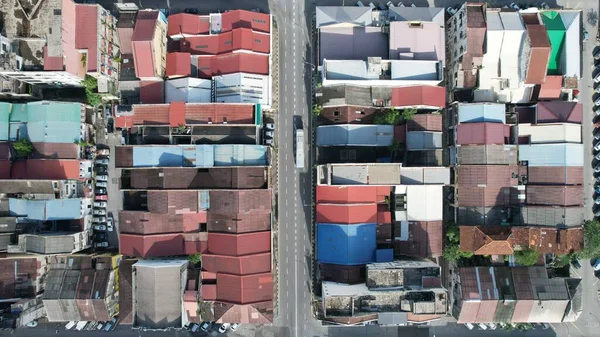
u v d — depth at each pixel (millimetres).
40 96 60875
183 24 58375
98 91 57781
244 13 57812
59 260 59062
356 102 58781
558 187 57031
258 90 58406
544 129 58062
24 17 51625
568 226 56281
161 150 56188
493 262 59562
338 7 58531
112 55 58625
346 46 58562
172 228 58969
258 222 58219
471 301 57344
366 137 59125
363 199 58438
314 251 62781
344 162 59031
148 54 54906
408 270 53938
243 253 57125
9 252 56719
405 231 60000
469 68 57031
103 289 57469
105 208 62375
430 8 58531
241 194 55969
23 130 57906
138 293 56875
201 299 58406
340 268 58125
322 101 59500
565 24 58156
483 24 55312
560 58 58906
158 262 58031
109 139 62781
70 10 53188
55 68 51812
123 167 56281
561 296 57656
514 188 59281
